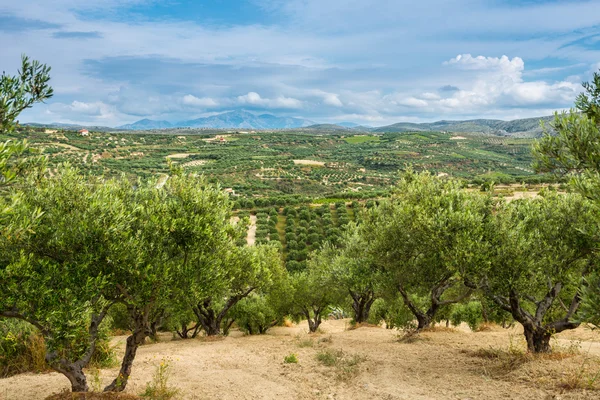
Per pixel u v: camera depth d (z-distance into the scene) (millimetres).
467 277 12328
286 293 28141
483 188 14898
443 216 12484
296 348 16547
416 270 15461
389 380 10812
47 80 7477
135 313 9438
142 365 13289
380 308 28609
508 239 11664
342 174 191500
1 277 7172
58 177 9086
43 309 7426
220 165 198625
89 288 7723
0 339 11125
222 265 10867
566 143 8547
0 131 7035
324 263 28828
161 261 9023
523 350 12773
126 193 10164
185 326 26797
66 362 8547
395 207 17109
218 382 10945
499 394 8898
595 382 8633
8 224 7098
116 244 8109
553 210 12688
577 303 11609
